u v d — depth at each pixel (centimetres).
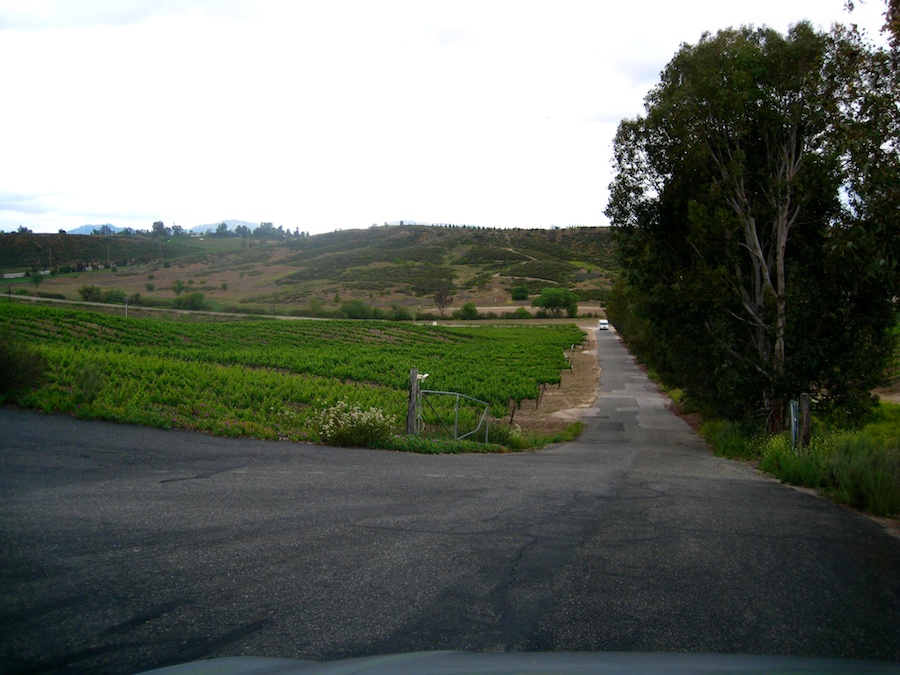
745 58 2072
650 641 369
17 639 356
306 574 480
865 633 393
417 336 7388
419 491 864
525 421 3216
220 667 277
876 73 948
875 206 885
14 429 1198
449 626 386
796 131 2130
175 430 1413
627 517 721
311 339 6172
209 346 5044
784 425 2238
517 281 15612
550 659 268
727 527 679
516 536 612
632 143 2398
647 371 5603
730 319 2317
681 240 2427
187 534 584
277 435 1513
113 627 375
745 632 388
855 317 2105
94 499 721
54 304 9238
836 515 778
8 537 547
